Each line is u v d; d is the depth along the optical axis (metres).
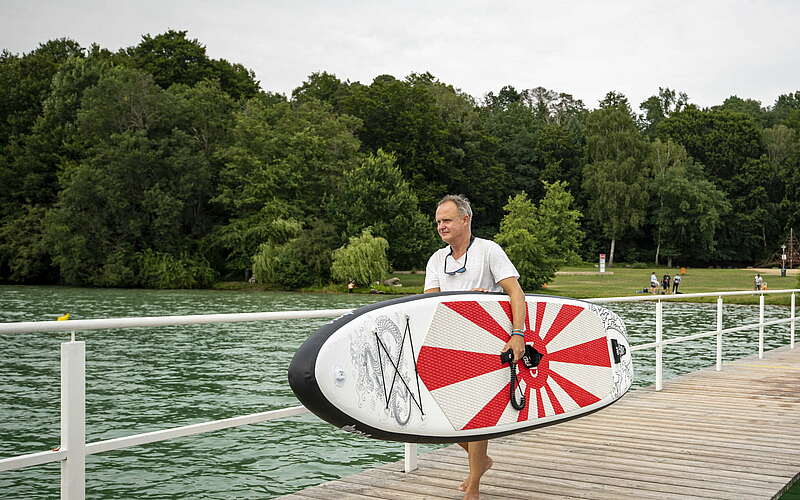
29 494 7.79
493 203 82.94
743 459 5.27
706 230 79.25
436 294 3.63
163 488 7.70
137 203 52.88
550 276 46.50
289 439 9.70
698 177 84.44
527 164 91.06
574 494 4.36
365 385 3.24
